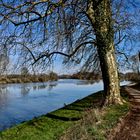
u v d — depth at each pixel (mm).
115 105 18406
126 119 14867
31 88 64625
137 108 18344
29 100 38656
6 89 60719
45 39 16000
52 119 16328
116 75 18953
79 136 11383
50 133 13141
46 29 15867
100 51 18609
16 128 14688
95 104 20562
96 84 90812
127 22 18453
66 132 12750
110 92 18781
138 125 13531
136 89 43062
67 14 16078
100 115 14633
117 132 12172
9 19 14289
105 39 17875
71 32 16328
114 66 18828
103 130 12117
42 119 16375
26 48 15867
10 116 25859
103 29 17703
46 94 48281
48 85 81812
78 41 19422
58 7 15594
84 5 17250
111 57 18688
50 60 17156
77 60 20203
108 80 18797
